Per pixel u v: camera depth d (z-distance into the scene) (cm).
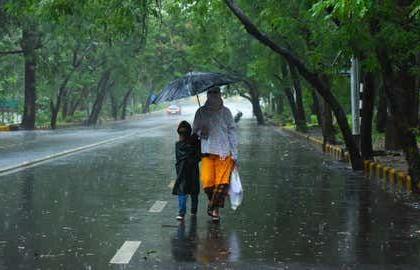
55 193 1641
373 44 1510
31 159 2658
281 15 2197
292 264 899
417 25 1525
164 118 10350
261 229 1159
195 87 1223
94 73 7531
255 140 4194
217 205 1216
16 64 6956
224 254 959
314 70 2119
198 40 5844
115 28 2145
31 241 1048
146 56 7725
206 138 1223
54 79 6375
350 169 2284
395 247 1007
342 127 2214
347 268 878
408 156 1597
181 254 961
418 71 1838
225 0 2041
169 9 2581
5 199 1529
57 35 4853
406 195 1600
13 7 2100
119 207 1413
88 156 2850
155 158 2747
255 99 7269
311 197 1576
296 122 5025
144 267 882
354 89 2497
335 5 1071
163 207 1415
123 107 9981
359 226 1187
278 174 2119
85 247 1005
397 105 1573
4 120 8375
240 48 5644
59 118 8144
